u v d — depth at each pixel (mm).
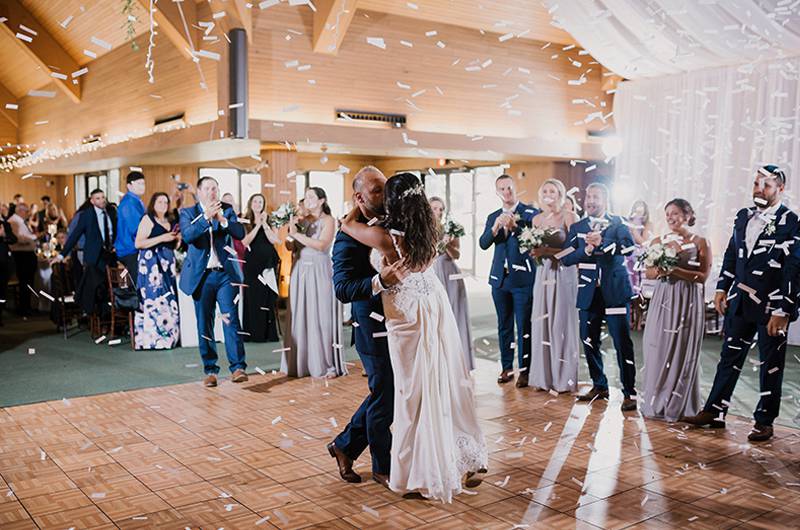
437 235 3326
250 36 8914
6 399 5312
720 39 8094
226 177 14156
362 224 3336
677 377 4625
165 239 7328
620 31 8867
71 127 15047
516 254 5539
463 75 10820
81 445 4195
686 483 3535
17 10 13203
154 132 10641
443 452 3238
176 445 4188
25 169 17625
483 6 10328
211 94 9492
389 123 10172
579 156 11805
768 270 4195
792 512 3188
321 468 3789
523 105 11469
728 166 9086
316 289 5980
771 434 4234
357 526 3061
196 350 7359
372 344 3422
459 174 14188
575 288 5332
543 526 3049
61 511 3240
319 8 9188
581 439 4258
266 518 3145
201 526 3068
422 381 3223
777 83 8453
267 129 8930
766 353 4223
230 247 5793
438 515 3172
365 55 9922
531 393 5418
